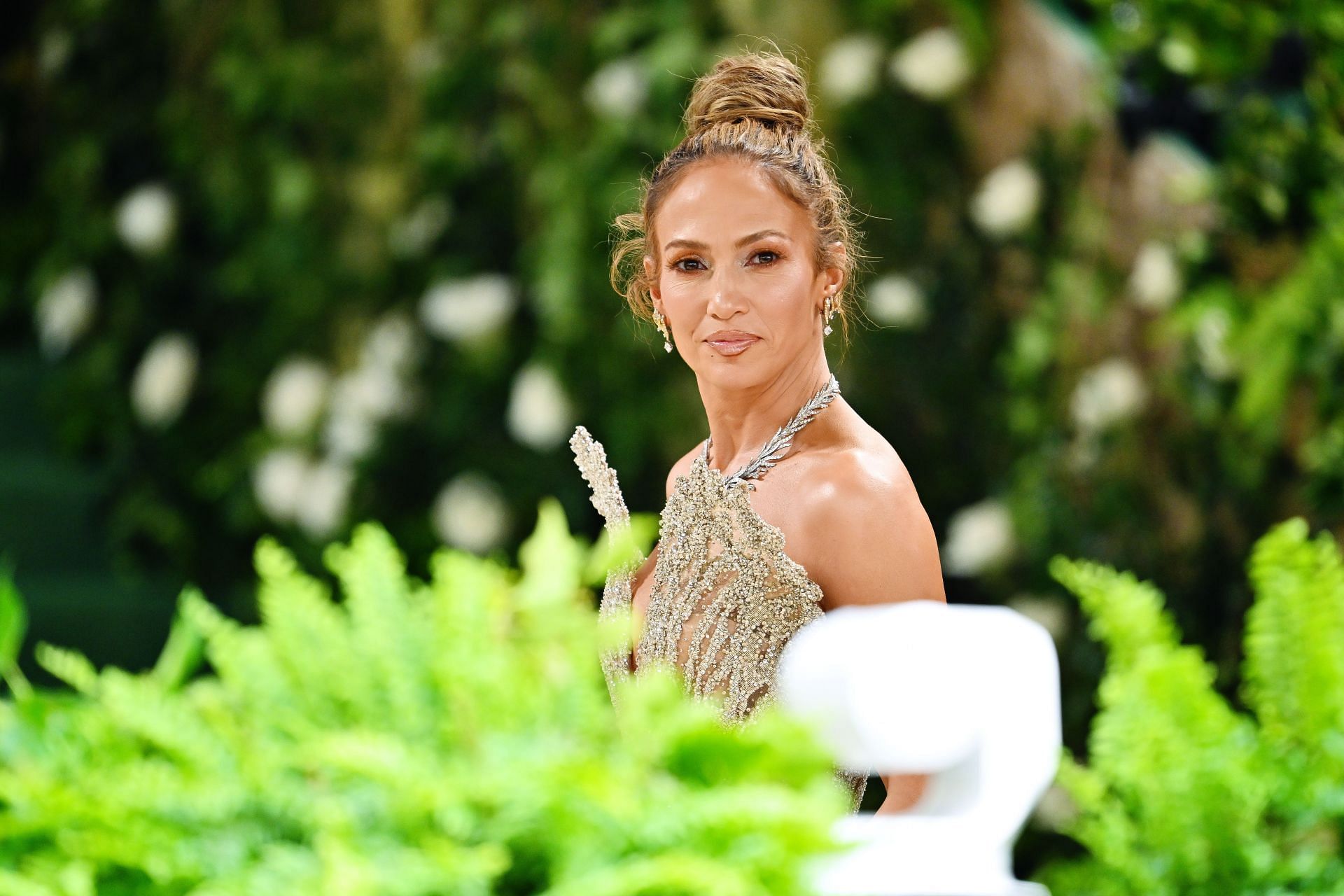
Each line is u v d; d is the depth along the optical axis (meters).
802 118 5.40
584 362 16.47
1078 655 14.97
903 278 16.05
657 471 16.86
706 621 5.21
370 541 3.55
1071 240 15.25
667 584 5.38
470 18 17.25
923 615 2.39
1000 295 15.98
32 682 17.11
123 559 18.80
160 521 18.69
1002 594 15.43
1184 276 13.92
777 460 5.33
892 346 16.11
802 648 2.41
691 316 5.24
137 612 17.86
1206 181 13.16
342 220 18.03
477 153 17.34
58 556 18.89
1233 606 14.44
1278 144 12.84
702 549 5.30
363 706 3.26
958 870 2.35
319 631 3.41
